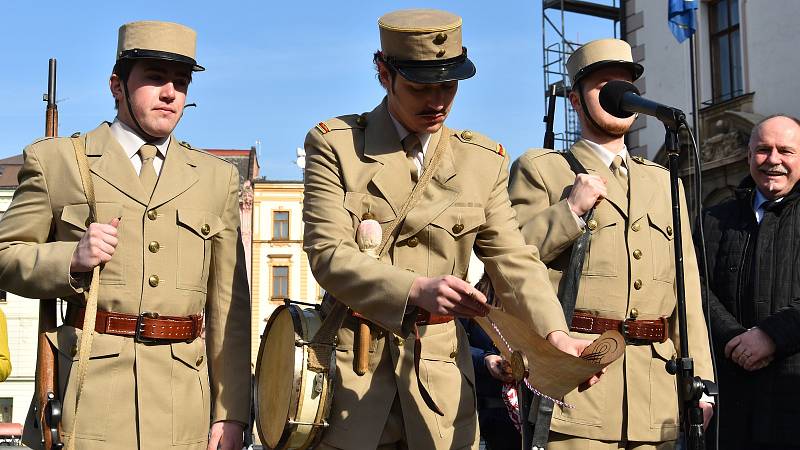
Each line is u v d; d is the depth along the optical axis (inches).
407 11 162.4
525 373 139.9
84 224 168.1
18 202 170.1
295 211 1791.3
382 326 152.7
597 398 186.2
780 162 229.3
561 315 155.9
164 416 166.9
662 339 194.2
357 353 158.1
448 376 160.4
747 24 707.4
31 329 1342.3
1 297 1342.3
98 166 171.6
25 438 168.7
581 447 184.4
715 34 736.3
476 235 165.8
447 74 155.7
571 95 208.4
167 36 174.1
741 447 220.8
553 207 189.5
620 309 191.0
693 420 164.1
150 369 167.6
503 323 138.4
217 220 178.5
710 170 722.2
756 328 218.2
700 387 163.2
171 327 170.2
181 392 169.8
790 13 679.7
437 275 161.0
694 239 239.6
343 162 161.8
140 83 173.3
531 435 176.2
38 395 166.7
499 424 225.5
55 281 159.0
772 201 232.5
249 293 184.2
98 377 164.7
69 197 169.2
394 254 160.4
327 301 162.2
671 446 191.5
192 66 177.0
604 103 182.9
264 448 165.8
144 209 171.5
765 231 227.1
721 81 733.3
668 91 765.3
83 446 162.4
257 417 168.6
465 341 167.6
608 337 139.7
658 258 195.9
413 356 158.9
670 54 765.3
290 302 165.5
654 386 191.2
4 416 1336.1
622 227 194.7
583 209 188.1
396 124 164.7
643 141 779.4
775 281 223.1
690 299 201.3
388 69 160.4
